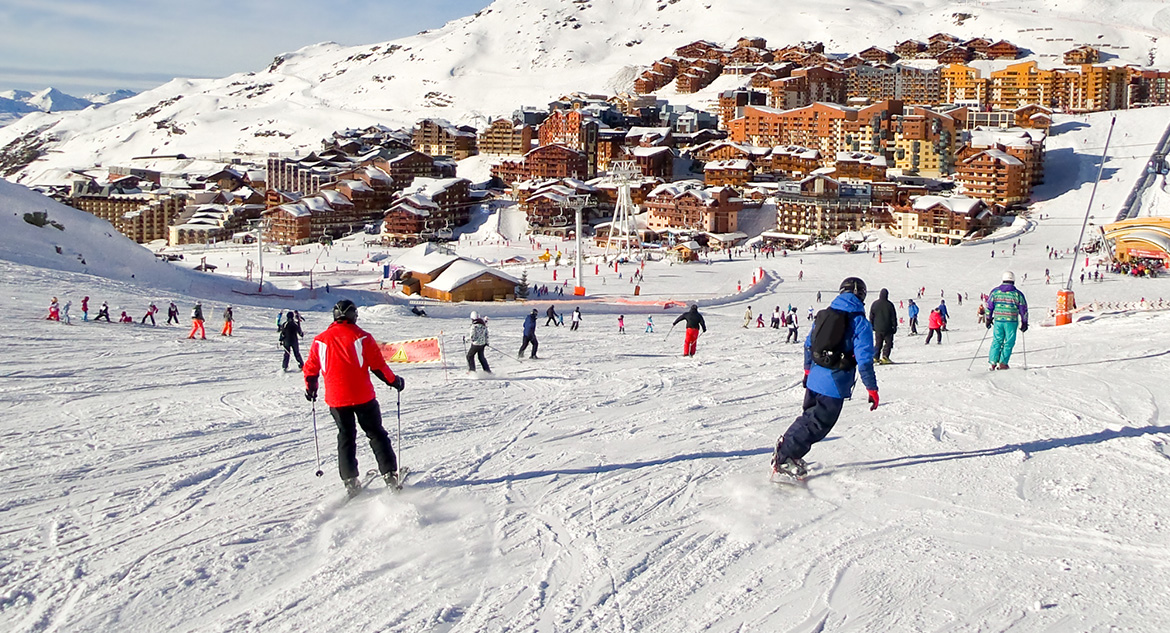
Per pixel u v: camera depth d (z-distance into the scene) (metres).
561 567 5.89
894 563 5.84
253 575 5.81
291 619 5.16
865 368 7.39
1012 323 14.41
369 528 6.71
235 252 166.25
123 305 44.72
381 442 7.64
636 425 10.41
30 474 8.43
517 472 8.27
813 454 8.63
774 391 12.96
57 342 27.89
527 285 92.50
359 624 5.09
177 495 7.69
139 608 5.32
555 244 162.38
